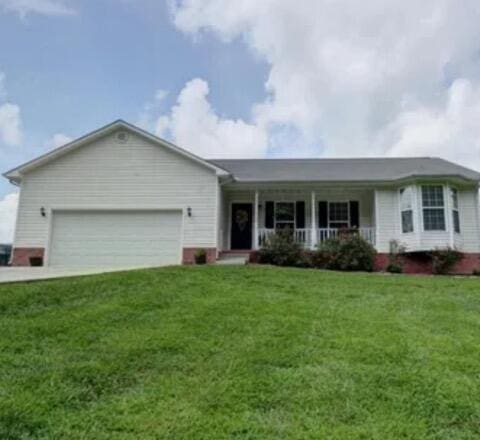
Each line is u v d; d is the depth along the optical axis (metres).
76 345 5.24
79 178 17.98
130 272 10.50
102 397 3.95
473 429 3.54
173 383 4.25
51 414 3.59
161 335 5.64
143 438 3.28
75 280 9.21
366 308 7.67
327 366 4.75
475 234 18.17
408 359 5.00
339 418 3.65
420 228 17.52
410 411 3.79
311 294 8.86
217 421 3.54
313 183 18.39
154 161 17.98
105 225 17.62
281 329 6.08
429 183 17.84
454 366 4.80
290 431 3.41
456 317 7.07
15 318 6.35
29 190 17.98
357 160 22.19
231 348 5.26
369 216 19.64
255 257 17.23
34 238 17.58
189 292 8.50
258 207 19.97
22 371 4.45
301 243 17.95
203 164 17.69
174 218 17.53
